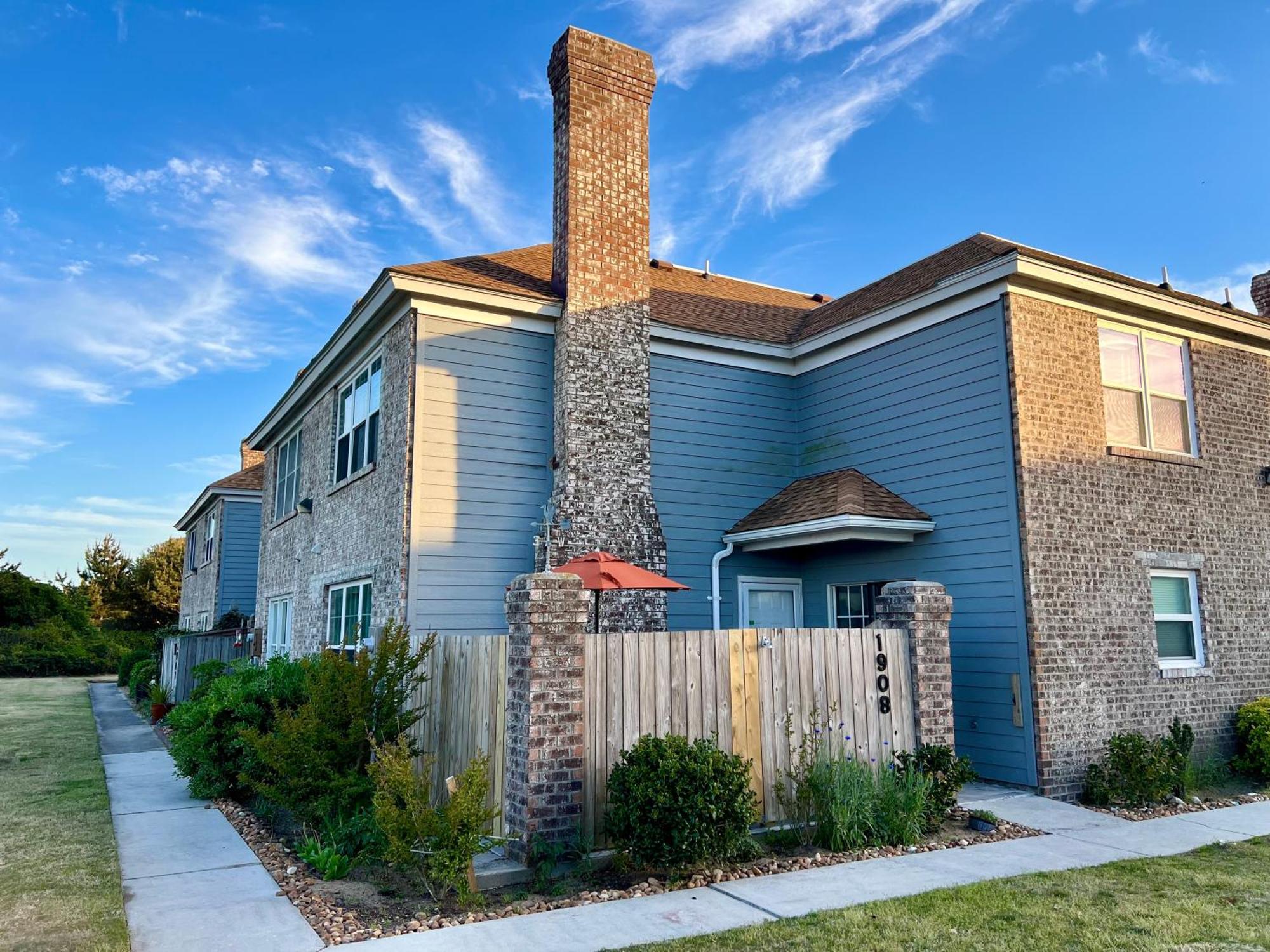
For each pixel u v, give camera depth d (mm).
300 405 16859
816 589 13016
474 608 10719
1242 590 11781
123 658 27609
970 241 13000
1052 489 10078
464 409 11055
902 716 8156
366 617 12109
